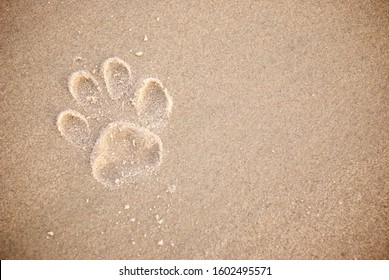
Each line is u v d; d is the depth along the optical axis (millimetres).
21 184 499
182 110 513
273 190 498
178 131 508
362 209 496
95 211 494
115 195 497
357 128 512
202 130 509
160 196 496
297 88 519
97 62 523
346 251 489
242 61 525
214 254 487
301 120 513
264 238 490
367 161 505
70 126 510
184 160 503
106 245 489
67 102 515
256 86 519
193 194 497
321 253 489
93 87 518
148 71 521
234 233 490
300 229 492
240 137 508
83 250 488
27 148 505
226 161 503
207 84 519
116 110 513
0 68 521
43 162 503
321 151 506
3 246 488
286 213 494
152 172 500
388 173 503
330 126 512
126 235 490
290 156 505
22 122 510
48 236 490
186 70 522
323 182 500
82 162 502
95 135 507
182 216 493
